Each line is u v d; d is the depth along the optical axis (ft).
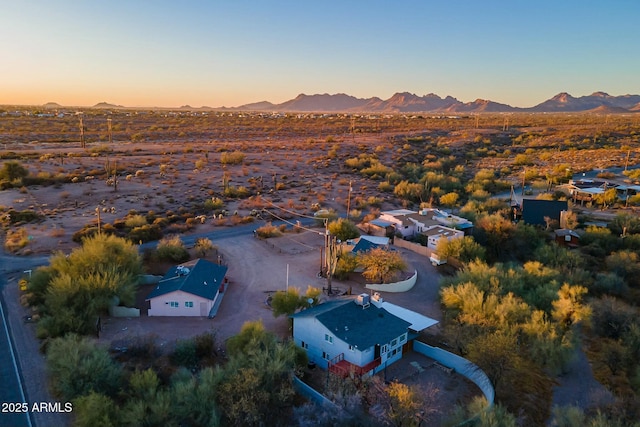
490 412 89.25
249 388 90.94
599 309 144.66
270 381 96.27
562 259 190.90
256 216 237.86
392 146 481.87
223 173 329.31
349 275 170.81
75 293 125.18
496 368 109.91
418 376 112.06
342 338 110.93
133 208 237.66
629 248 208.13
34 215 212.84
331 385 101.14
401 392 92.58
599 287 169.89
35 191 261.65
